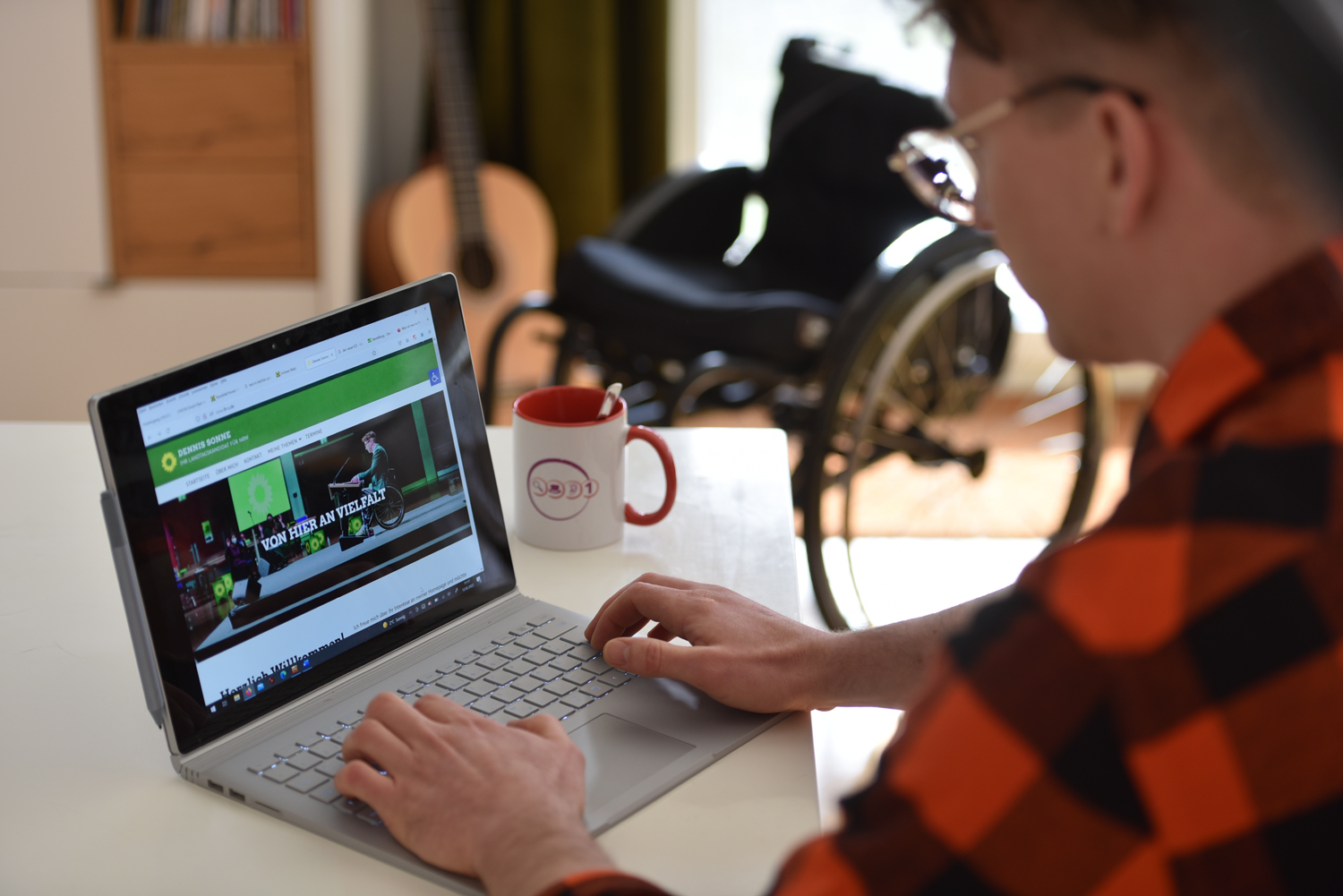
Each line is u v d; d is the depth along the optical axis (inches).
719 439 49.2
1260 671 15.3
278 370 29.5
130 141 100.1
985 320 91.2
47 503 41.6
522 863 22.8
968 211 27.7
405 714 26.7
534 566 38.8
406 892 24.0
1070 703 16.0
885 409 90.9
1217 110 16.5
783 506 43.4
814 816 26.6
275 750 28.1
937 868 16.6
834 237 97.8
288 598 29.6
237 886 24.0
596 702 30.5
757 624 31.9
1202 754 15.5
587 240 94.3
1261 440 16.1
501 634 33.5
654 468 46.2
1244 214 16.9
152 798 26.7
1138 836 15.9
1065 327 20.0
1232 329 16.8
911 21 20.7
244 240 103.3
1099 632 16.0
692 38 125.8
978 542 100.8
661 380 89.7
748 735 29.4
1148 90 17.0
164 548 27.0
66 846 25.1
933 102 92.0
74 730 29.1
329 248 104.1
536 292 115.2
